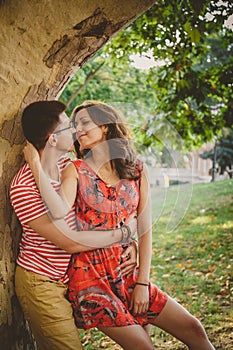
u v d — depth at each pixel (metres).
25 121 2.83
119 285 2.86
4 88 2.87
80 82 8.73
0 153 2.90
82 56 3.06
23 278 2.83
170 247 7.62
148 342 2.81
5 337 2.99
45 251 2.81
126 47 6.67
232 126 6.94
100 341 4.42
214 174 12.00
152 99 9.74
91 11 2.91
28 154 2.76
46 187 2.69
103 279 2.83
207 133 7.03
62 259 2.84
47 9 2.85
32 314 2.82
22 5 2.82
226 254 6.98
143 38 6.24
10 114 2.91
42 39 2.90
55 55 2.96
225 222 8.52
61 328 2.78
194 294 5.57
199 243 7.64
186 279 6.14
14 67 2.87
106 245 2.82
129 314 2.83
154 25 6.14
